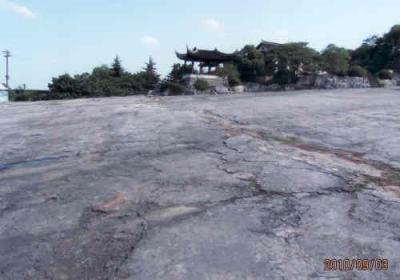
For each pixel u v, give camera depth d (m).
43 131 6.33
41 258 2.12
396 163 3.77
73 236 2.36
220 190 3.06
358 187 3.08
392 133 5.17
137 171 3.65
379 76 30.88
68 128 6.48
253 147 4.48
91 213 2.70
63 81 32.97
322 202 2.77
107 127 6.31
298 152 4.23
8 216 2.71
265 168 3.62
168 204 2.80
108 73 41.88
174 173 3.54
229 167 3.68
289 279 1.84
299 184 3.15
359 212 2.59
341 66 31.64
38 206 2.88
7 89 37.03
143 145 4.77
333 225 2.40
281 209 2.65
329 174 3.41
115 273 1.94
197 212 2.64
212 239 2.24
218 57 36.03
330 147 4.49
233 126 5.98
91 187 3.25
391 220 2.47
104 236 2.34
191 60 35.94
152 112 8.09
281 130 5.58
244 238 2.25
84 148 4.77
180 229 2.38
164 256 2.07
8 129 6.81
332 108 7.95
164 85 32.84
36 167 4.00
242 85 33.66
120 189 3.16
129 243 2.24
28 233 2.42
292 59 32.66
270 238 2.24
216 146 4.57
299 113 7.29
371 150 4.30
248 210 2.65
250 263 1.98
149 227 2.43
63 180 3.49
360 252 2.08
